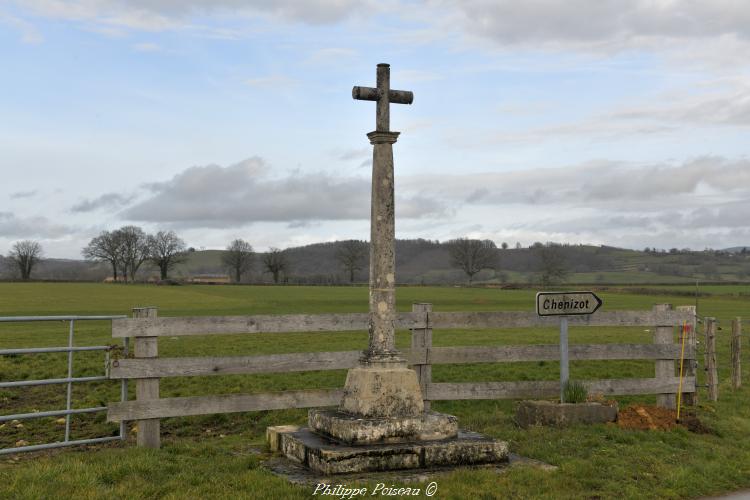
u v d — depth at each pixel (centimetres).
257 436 894
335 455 634
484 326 916
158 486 589
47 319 729
